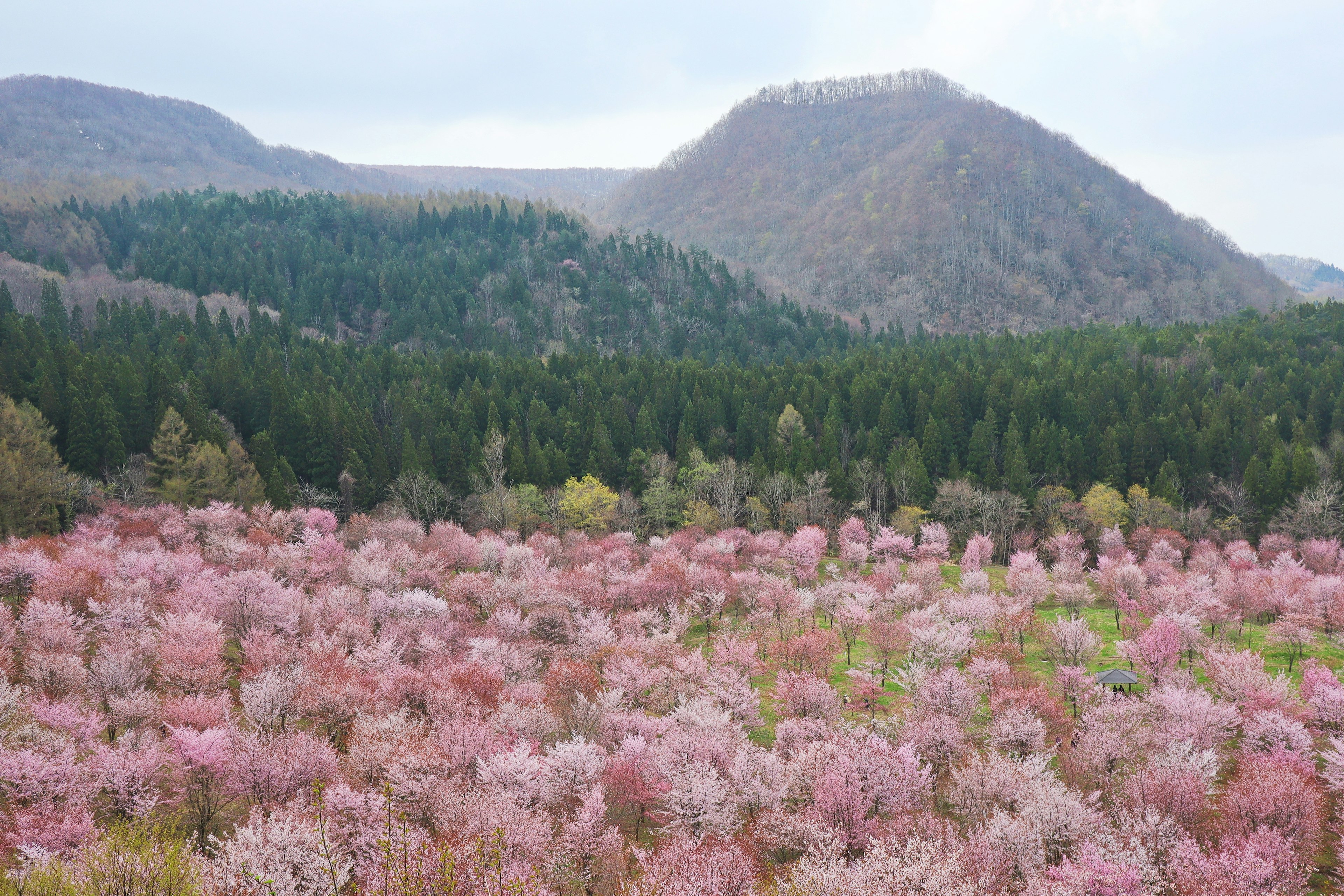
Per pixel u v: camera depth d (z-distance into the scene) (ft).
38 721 103.96
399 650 150.51
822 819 97.96
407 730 112.98
